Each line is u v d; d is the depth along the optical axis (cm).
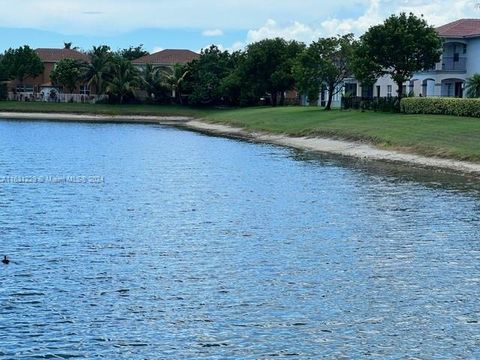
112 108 11588
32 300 1609
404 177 3675
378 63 6694
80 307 1568
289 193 3183
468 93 6481
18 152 5181
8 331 1425
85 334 1416
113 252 2059
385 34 6556
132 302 1605
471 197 3014
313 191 3234
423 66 6675
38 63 12800
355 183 3478
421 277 1808
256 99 10806
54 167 4219
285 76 9962
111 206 2841
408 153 4488
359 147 5050
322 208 2789
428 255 2030
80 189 3316
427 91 7325
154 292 1677
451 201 2919
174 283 1748
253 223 2494
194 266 1905
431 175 3744
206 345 1366
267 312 1541
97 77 12131
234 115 9000
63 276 1803
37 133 7350
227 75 11350
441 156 4206
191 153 5194
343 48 7888
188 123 9562
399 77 6688
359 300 1622
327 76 7919
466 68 7119
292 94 11731
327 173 3903
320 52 7956
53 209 2762
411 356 1316
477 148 4181
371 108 7144
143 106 11844
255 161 4597
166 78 11956
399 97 6731
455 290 1698
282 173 3922
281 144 5981
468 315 1527
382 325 1469
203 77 11531
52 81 12794
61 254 2027
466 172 3775
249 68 10419
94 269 1870
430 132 4875
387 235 2292
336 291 1688
